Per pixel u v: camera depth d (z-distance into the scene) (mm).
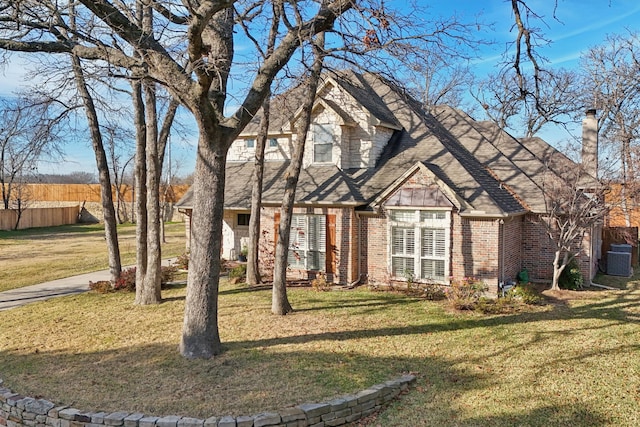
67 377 8359
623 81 31812
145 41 8555
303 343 10250
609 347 10188
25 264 23875
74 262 24453
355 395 7445
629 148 22078
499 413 7270
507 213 14648
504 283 15445
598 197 16469
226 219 22969
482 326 11789
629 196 16969
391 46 10094
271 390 7711
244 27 10664
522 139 22594
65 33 12578
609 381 8398
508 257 16016
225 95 9695
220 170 9352
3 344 10461
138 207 14484
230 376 8312
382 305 13992
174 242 34750
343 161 18656
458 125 21641
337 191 17172
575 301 14672
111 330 11414
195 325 9305
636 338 10820
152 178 13945
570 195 16016
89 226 50281
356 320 12266
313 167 19125
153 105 13578
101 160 16188
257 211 17078
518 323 12102
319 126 18938
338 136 18547
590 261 17328
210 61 8500
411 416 7270
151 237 14211
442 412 7344
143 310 13492
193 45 7914
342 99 18453
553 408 7410
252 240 17172
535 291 15984
